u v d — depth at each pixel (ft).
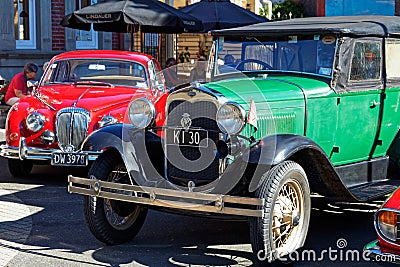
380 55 22.17
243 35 22.16
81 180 18.19
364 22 21.93
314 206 24.63
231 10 45.24
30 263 17.89
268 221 16.14
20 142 27.40
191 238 20.49
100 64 31.73
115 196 17.58
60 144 27.25
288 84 19.51
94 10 38.40
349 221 22.61
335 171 18.11
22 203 24.88
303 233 17.67
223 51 22.79
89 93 29.01
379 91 22.16
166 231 21.30
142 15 37.76
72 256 18.53
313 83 20.01
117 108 27.50
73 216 23.07
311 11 63.98
